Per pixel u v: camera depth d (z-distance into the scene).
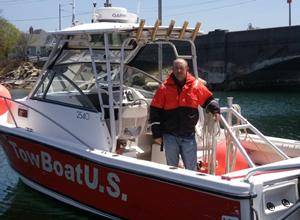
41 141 5.57
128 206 4.73
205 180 4.01
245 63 31.50
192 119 4.73
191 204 4.14
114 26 5.05
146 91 5.95
